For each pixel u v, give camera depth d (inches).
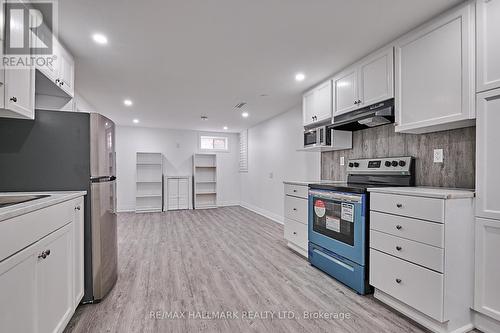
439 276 62.6
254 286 92.0
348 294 86.3
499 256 60.4
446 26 70.0
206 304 79.7
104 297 83.6
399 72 83.8
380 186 94.8
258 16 73.2
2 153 73.3
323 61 102.7
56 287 57.9
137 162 258.8
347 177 123.3
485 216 62.7
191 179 279.6
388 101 88.5
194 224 195.8
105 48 90.6
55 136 76.7
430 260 64.6
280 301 81.6
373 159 107.7
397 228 73.4
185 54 96.3
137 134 261.1
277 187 208.7
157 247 138.0
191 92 142.6
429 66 74.4
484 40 62.1
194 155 276.1
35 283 48.5
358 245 86.4
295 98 155.8
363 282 85.0
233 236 160.6
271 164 219.1
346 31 81.2
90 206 79.2
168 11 70.1
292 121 184.4
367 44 89.2
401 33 82.3
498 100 60.0
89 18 72.4
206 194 289.7
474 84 64.2
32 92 67.4
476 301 64.5
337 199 95.7
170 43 87.9
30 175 74.9
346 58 100.0
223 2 66.7
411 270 69.3
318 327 68.0
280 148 202.8
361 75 99.5
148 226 189.0
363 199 85.1
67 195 64.9
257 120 227.5
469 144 77.0
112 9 68.5
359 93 100.2
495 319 60.8
